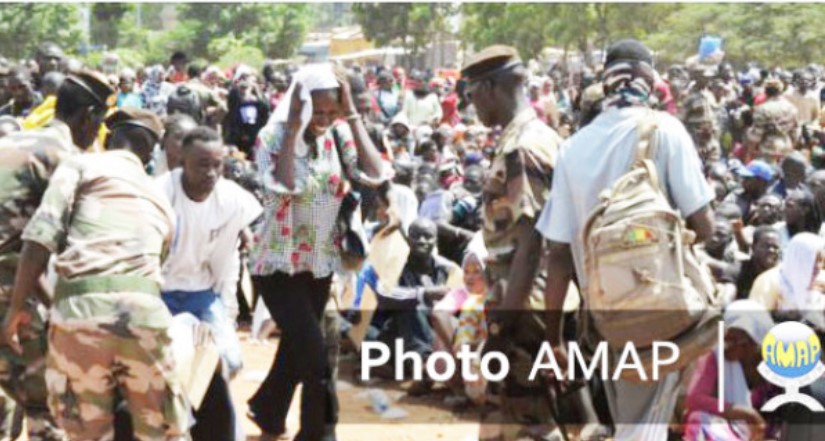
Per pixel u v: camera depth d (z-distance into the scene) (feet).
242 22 282.97
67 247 18.24
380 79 67.77
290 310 22.77
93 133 21.09
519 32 204.64
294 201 22.71
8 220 20.31
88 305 17.84
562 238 17.66
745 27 173.06
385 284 30.07
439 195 34.78
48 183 20.48
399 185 34.86
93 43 264.72
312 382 22.82
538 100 59.41
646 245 16.56
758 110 47.09
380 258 30.19
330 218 23.00
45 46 40.75
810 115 58.18
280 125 22.82
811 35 168.96
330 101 22.40
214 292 21.77
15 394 21.02
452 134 55.01
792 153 36.99
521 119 18.75
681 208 17.20
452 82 90.84
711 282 17.44
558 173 17.69
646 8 187.73
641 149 17.10
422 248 30.81
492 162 19.01
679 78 56.85
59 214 18.11
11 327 18.42
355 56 245.24
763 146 46.80
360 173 23.18
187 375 19.36
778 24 170.40
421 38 230.27
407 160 39.96
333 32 322.55
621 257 16.60
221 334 21.53
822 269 22.93
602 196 16.88
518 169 18.34
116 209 18.33
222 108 52.70
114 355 18.06
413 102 68.28
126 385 18.24
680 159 17.12
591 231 16.94
